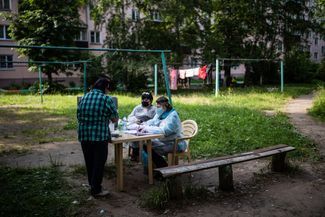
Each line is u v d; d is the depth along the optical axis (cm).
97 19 2831
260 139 856
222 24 3303
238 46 3303
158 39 2734
